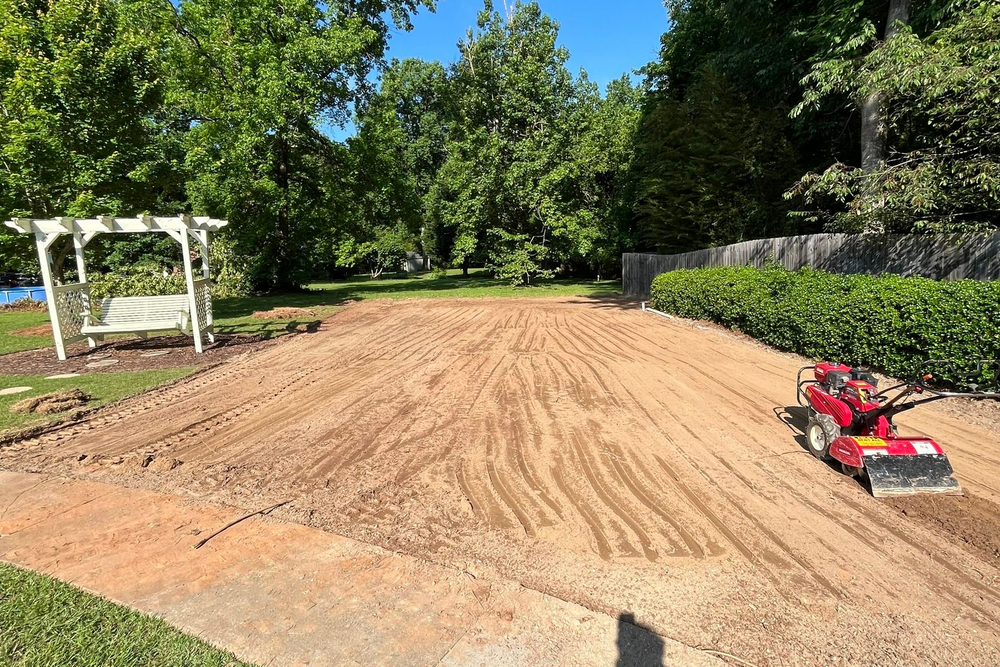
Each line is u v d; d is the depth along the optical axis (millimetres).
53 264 13547
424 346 10094
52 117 11461
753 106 16750
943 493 3795
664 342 10125
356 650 2412
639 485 4055
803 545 3225
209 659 2348
